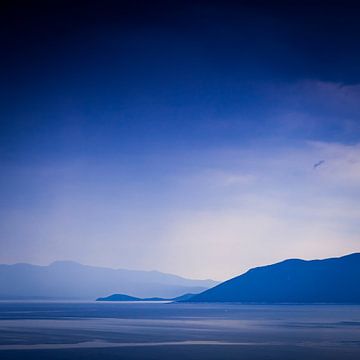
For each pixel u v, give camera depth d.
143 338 72.88
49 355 54.28
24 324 105.12
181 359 51.88
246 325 103.44
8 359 51.44
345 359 51.69
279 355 54.62
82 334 78.94
